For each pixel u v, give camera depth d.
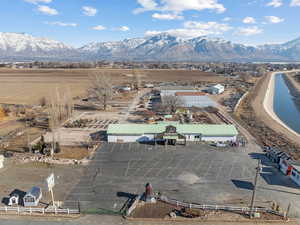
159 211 29.67
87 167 41.50
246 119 74.06
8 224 27.36
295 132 64.69
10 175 38.50
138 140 53.88
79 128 63.25
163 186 35.59
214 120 71.25
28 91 117.94
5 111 76.50
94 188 34.97
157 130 53.97
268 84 162.00
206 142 53.41
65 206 30.75
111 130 53.94
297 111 91.56
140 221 27.92
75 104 91.75
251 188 35.28
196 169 40.94
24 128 62.81
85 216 28.91
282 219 28.31
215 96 111.31
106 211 29.80
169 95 87.56
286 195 33.62
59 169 40.72
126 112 80.62
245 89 133.00
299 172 36.12
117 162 43.44
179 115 76.75
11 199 30.94
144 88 134.38
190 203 31.52
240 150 49.25
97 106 89.12
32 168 40.97
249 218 28.48
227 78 191.25
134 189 34.72
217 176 38.62
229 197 32.97
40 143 47.72
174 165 42.38
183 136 51.31
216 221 27.92
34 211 29.64
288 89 147.00
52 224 27.45
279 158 42.75
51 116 60.44
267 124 69.62
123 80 169.75
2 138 55.16
